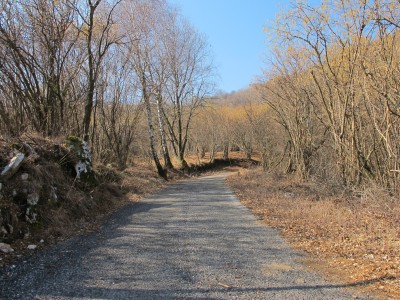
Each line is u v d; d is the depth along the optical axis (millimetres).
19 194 7547
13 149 8523
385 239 7586
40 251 6582
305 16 14594
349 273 5668
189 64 37812
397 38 13000
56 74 14539
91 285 5062
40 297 4594
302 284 5199
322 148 22266
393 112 12055
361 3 12609
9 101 12930
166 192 18141
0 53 11773
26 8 12859
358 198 13258
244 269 5863
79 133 17047
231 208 12328
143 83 24406
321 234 8312
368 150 15203
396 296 4719
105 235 8117
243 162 58812
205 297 4699
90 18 14344
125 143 25219
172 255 6602
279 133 31984
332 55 16234
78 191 10570
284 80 22656
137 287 5023
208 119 54969
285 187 19266
